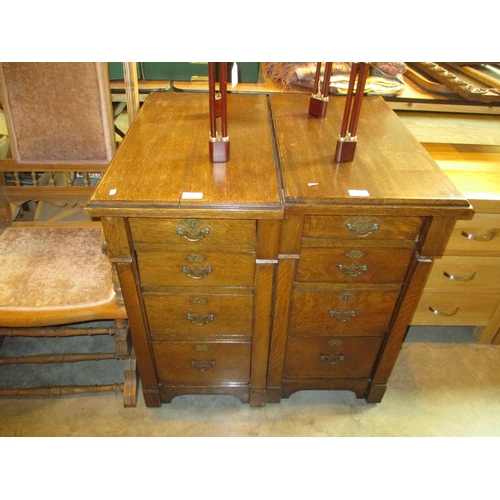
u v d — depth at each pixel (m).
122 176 1.03
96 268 1.35
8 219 1.52
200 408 1.50
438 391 1.59
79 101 1.36
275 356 1.33
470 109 1.60
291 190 0.99
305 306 1.22
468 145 1.65
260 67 1.80
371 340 1.32
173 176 1.03
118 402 1.51
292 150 1.17
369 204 0.97
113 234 1.00
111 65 1.50
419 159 1.15
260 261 1.07
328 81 1.31
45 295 1.25
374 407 1.52
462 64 1.71
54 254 1.40
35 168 1.46
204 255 1.08
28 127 1.39
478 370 1.67
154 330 1.25
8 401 1.50
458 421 1.49
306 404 1.53
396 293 1.19
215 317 1.22
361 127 1.32
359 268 1.13
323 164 1.10
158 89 1.57
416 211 0.98
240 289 1.15
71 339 1.75
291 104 1.47
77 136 1.41
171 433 1.42
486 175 1.47
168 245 1.05
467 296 1.62
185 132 1.25
